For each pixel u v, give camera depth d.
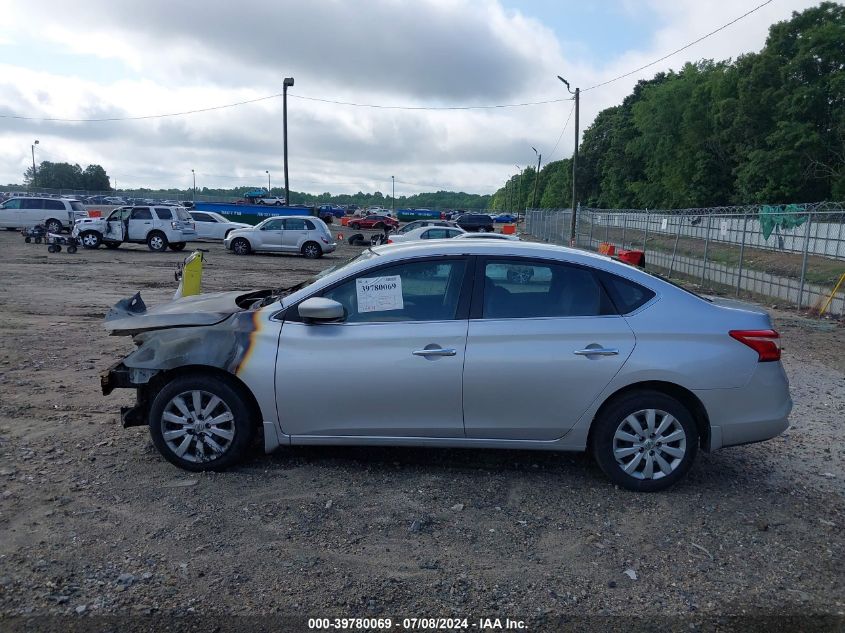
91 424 6.08
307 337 4.88
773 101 44.34
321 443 5.00
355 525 4.36
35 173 114.44
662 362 4.79
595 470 5.35
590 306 4.93
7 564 3.78
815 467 5.61
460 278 4.98
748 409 4.88
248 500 4.64
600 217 35.88
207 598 3.55
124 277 18.75
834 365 9.84
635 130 76.38
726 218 21.58
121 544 4.04
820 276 16.38
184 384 4.93
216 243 37.16
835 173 40.47
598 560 4.07
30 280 17.39
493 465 5.40
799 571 4.03
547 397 4.82
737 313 5.02
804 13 43.50
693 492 5.03
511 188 152.00
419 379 4.81
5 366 8.12
